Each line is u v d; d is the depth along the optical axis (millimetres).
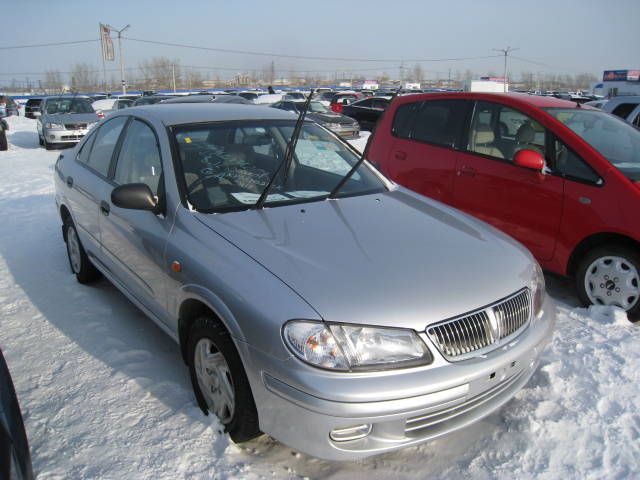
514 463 2613
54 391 3182
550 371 3291
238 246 2721
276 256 2615
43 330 3943
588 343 3662
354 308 2320
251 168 3492
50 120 16359
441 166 5277
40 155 14969
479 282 2588
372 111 22281
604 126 4797
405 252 2742
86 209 4207
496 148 4922
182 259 2873
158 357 3549
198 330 2762
